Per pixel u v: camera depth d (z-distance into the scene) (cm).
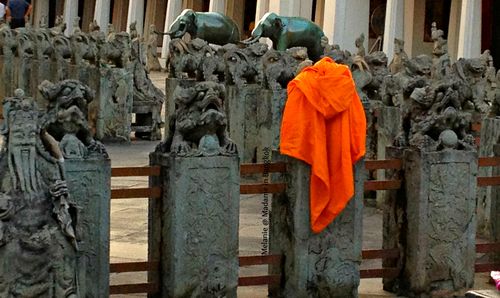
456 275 1439
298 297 1355
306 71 1364
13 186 1092
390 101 2250
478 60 2230
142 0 7969
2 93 3494
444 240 1429
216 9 6856
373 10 6238
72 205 1113
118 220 1961
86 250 1209
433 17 6147
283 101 2283
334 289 1370
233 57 2445
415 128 1432
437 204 1421
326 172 1332
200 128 1269
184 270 1270
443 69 2250
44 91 1202
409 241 1430
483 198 1845
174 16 7450
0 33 3481
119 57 3053
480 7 4834
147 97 3203
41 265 1088
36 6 9831
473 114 2116
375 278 1548
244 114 2394
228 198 1286
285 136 1351
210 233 1278
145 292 1293
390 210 1462
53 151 1129
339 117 1342
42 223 1091
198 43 2762
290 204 1360
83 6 9994
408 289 1434
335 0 5369
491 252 1527
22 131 1099
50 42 3356
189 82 2634
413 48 6150
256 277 1368
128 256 1642
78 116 1200
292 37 3172
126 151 2912
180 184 1258
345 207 1368
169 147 1289
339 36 5362
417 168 1411
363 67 2381
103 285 1225
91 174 1206
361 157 1366
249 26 7788
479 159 1476
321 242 1361
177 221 1260
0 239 1073
